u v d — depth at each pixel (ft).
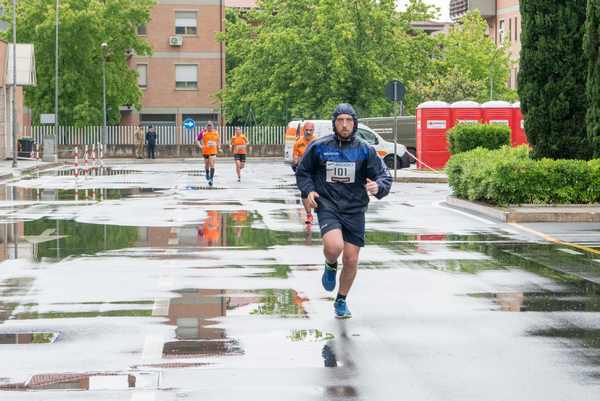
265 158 369.30
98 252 84.84
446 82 367.86
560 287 65.67
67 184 192.95
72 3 389.60
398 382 41.27
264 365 44.11
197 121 433.07
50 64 383.86
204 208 132.36
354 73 370.32
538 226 107.55
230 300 60.64
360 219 55.36
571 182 122.72
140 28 426.51
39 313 56.44
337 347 47.73
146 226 107.45
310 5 382.83
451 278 69.67
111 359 45.16
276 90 375.45
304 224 109.81
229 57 497.87
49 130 375.25
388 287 65.67
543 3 129.70
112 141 377.30
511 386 40.55
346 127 54.80
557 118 130.52
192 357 45.57
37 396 38.96
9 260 79.66
